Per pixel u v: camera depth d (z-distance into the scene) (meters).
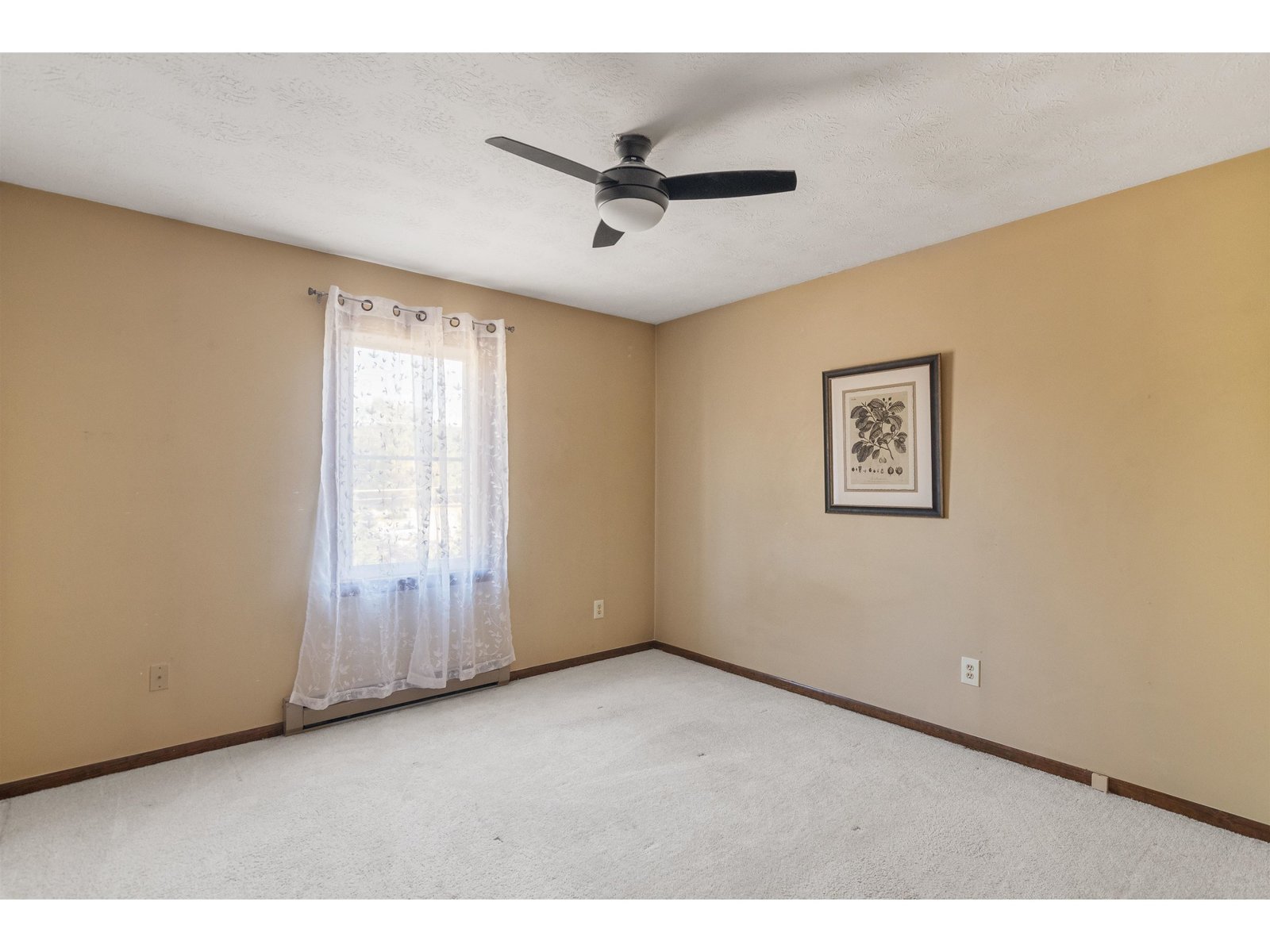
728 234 2.99
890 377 3.28
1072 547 2.67
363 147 2.22
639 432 4.66
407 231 2.97
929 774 2.71
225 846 2.15
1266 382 2.22
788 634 3.80
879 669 3.34
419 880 1.98
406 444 3.43
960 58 1.73
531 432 4.07
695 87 1.87
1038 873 2.03
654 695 3.69
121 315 2.71
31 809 2.38
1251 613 2.24
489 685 3.83
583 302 4.17
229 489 2.97
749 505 4.05
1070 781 2.64
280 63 1.76
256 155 2.28
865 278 3.42
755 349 4.01
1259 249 2.23
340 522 3.20
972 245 2.98
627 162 2.14
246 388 3.02
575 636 4.29
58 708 2.57
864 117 2.02
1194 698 2.36
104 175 2.42
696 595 4.42
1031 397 2.79
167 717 2.80
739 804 2.46
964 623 3.01
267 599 3.07
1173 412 2.41
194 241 2.88
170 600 2.81
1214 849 2.15
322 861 2.08
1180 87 1.85
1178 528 2.40
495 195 2.59
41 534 2.54
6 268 2.48
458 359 3.66
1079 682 2.64
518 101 1.94
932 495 3.10
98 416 2.66
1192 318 2.37
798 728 3.20
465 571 3.64
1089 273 2.62
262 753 2.88
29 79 1.82
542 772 2.71
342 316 3.22
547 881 1.98
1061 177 2.43
